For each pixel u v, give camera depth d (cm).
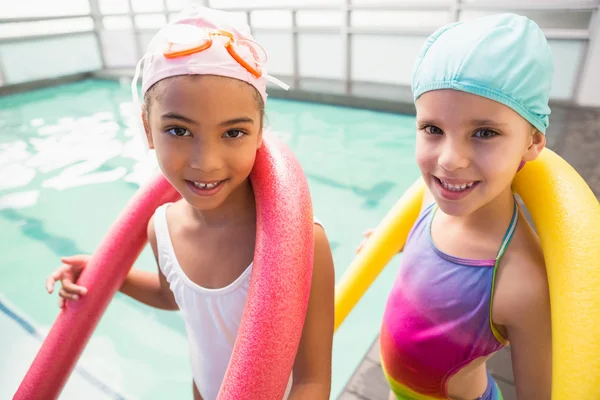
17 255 329
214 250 94
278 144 97
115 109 700
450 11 616
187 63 70
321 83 725
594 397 67
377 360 169
